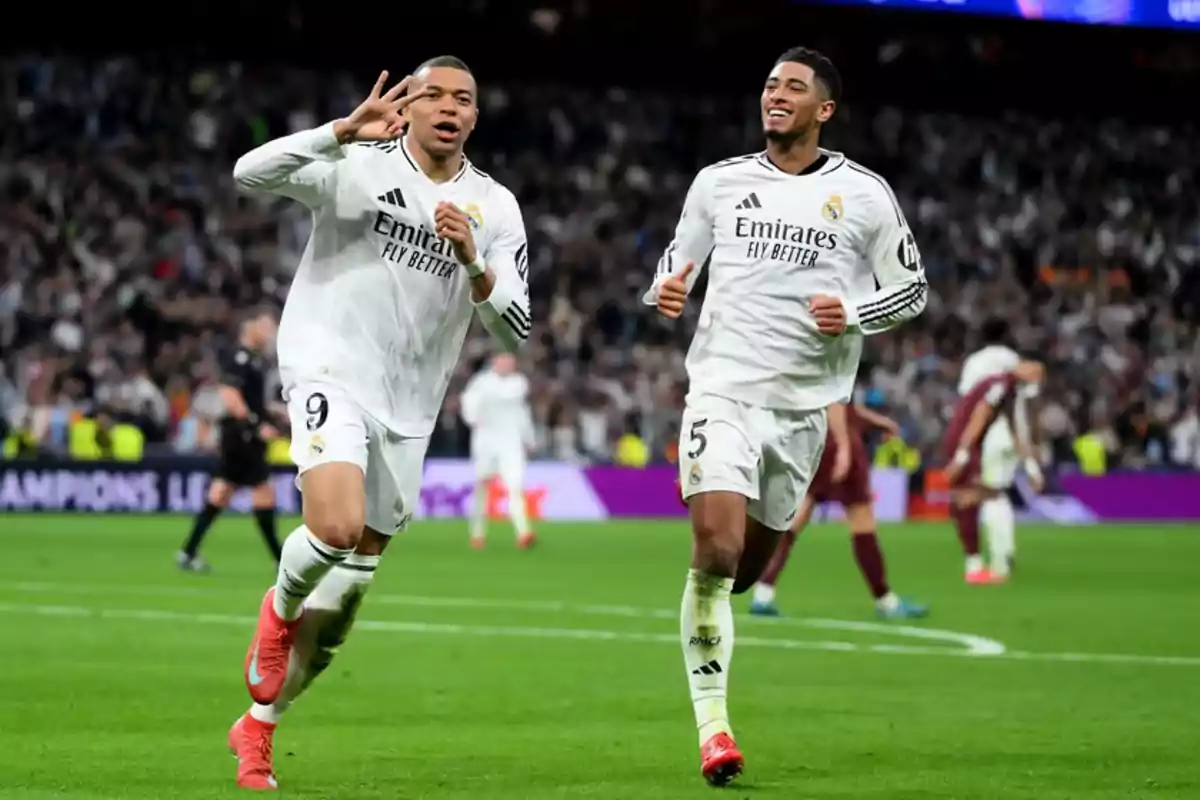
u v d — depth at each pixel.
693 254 11.53
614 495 46.88
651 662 16.97
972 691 15.34
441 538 37.66
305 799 9.79
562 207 59.66
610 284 57.00
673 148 63.59
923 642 19.44
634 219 59.97
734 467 10.89
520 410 35.06
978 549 28.72
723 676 10.73
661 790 10.30
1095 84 66.19
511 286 10.22
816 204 11.19
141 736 12.01
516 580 27.08
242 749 10.20
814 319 11.09
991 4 52.22
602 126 63.06
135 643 17.67
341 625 10.23
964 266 60.88
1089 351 58.19
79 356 46.81
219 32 60.34
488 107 61.88
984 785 10.68
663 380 52.06
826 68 11.29
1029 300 59.97
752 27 63.12
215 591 23.83
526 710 13.70
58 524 38.50
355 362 10.05
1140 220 65.00
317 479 9.67
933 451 51.91
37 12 58.75
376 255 10.13
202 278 51.97
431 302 10.26
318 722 12.92
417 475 10.38
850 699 14.70
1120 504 51.22
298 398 9.98
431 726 12.80
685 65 63.97
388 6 61.38
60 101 56.53
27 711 13.06
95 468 42.50
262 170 9.82
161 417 45.59
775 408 11.15
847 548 36.88
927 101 65.62
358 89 61.03
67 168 54.62
